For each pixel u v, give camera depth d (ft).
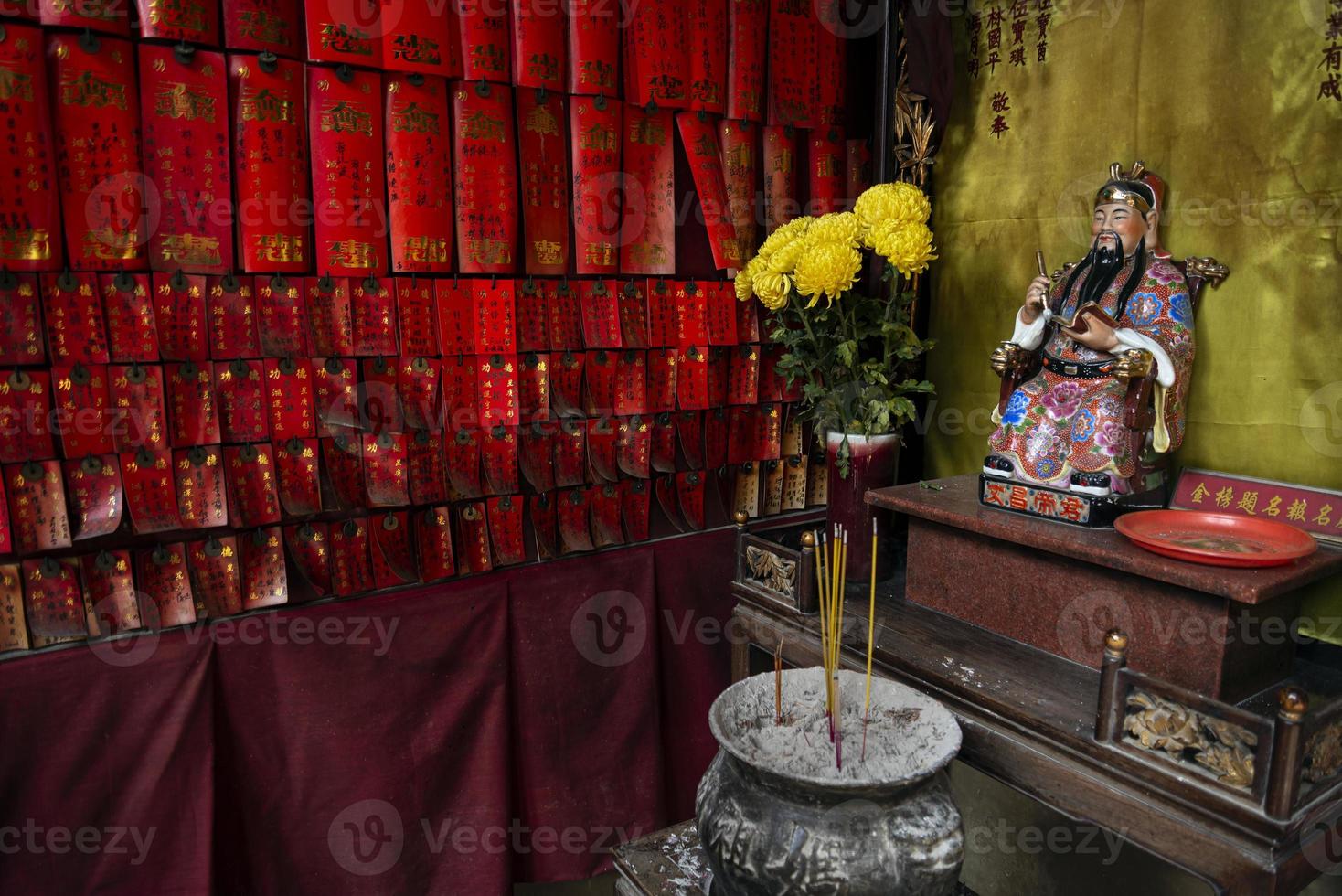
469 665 5.90
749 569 6.25
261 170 4.94
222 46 4.82
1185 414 5.10
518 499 6.05
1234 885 3.54
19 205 4.35
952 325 6.86
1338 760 3.64
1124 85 5.52
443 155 5.49
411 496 5.65
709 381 6.76
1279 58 4.76
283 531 5.29
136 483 4.79
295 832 5.43
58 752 4.68
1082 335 4.81
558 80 5.81
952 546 5.48
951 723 4.37
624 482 6.56
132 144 4.60
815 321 6.12
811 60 6.84
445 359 5.68
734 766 4.29
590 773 6.44
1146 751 3.83
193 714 4.99
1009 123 6.28
